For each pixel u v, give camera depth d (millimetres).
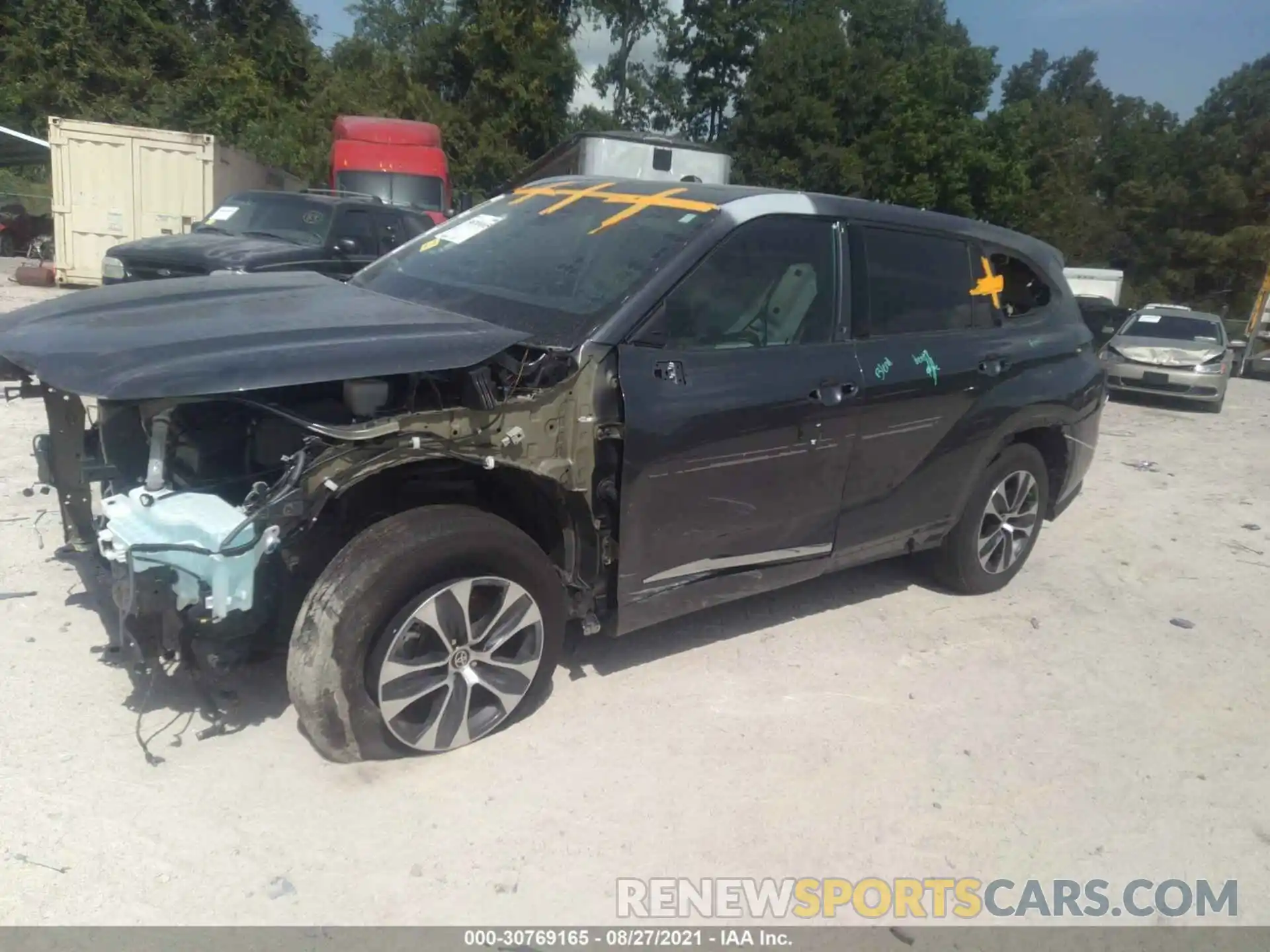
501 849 3068
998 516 5441
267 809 3137
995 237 5324
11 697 3592
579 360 3564
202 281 4250
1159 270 51156
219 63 34812
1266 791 3822
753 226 4148
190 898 2750
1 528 5129
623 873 3023
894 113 33156
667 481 3781
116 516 3135
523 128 32281
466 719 3514
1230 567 6625
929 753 3855
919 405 4641
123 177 16953
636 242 4082
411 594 3242
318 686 3162
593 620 3848
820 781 3588
